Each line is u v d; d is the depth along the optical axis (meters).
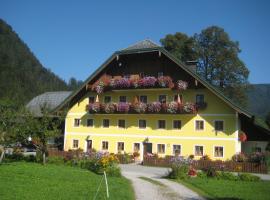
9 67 114.56
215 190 21.05
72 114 49.44
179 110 40.69
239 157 36.81
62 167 31.48
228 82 64.25
